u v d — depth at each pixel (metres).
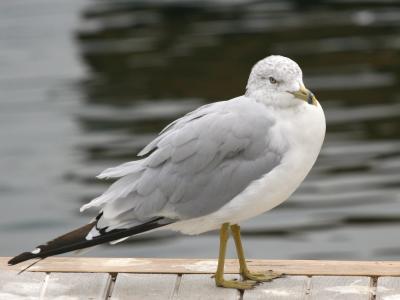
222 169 8.09
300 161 8.10
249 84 8.38
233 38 26.44
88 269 8.55
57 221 16.38
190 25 27.91
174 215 8.14
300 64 24.09
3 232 16.02
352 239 14.98
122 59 25.09
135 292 8.15
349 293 8.00
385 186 16.91
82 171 18.39
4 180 18.22
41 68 24.42
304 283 8.23
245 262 8.48
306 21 27.81
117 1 30.56
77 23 27.92
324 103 21.34
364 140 19.12
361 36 26.14
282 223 15.73
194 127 8.17
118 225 8.03
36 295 8.11
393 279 8.19
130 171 8.18
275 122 8.13
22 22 27.89
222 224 8.31
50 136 20.27
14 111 21.70
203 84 23.06
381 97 21.52
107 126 20.64
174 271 8.51
